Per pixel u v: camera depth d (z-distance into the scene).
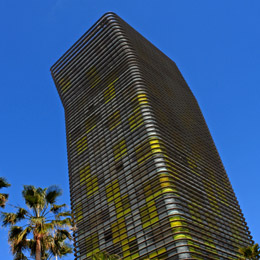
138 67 90.75
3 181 23.81
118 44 99.12
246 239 70.50
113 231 62.84
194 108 102.88
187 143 81.06
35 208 23.17
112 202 67.69
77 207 75.06
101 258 28.34
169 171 63.56
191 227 56.12
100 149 80.44
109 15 109.25
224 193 78.56
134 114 78.19
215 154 90.50
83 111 95.50
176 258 49.91
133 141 73.12
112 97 88.44
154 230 56.00
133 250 56.72
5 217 22.12
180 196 61.03
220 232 63.81
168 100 91.12
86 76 103.12
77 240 68.69
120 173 70.56
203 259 52.34
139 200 62.47
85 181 78.38
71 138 92.69
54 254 22.53
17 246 21.75
